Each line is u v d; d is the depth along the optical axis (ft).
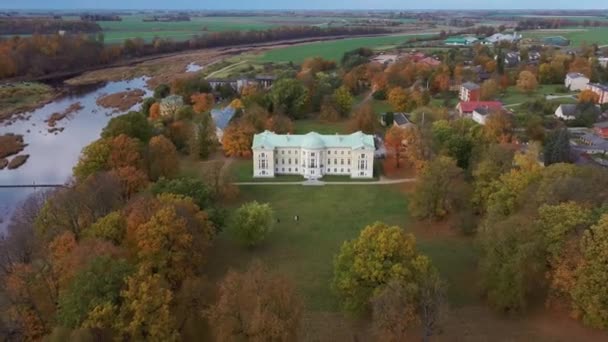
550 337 257.75
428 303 250.78
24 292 257.55
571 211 275.80
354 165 520.01
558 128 576.20
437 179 405.39
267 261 353.10
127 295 226.17
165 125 646.74
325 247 373.81
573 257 258.16
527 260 267.18
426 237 386.73
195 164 562.66
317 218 425.69
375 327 248.73
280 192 484.33
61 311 232.94
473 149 485.15
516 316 276.00
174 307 259.60
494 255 281.54
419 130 524.52
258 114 651.66
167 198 341.41
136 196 382.63
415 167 508.94
